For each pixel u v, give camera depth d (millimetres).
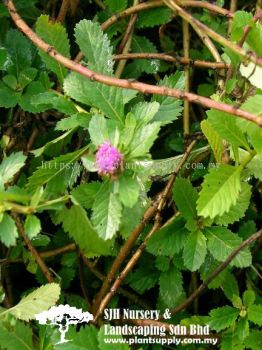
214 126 338
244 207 371
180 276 406
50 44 394
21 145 438
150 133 308
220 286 406
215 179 337
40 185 358
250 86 386
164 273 409
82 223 313
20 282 453
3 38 453
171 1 361
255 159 369
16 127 436
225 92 387
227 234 372
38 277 426
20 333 363
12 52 423
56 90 448
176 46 501
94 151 333
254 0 492
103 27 452
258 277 447
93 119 323
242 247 364
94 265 426
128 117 331
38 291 374
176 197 374
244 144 344
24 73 418
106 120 345
